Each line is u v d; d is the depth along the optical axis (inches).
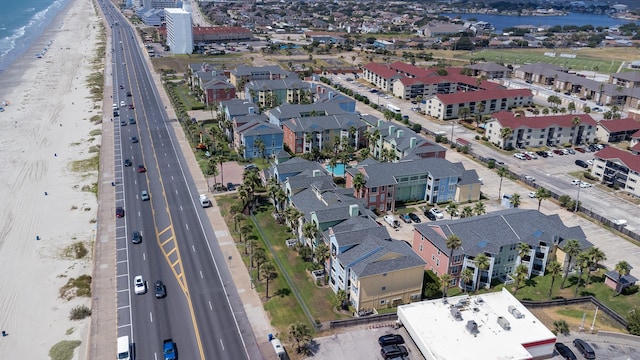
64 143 7185.0
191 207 5319.9
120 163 6476.4
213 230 4867.1
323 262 4205.2
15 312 3718.0
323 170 5388.8
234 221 5019.7
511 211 4539.9
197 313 3678.6
